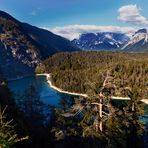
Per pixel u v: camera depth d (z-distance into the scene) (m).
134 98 39.31
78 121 37.03
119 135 27.67
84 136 27.86
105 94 27.17
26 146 34.62
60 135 36.62
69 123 36.66
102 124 27.36
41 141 40.88
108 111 28.42
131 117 34.56
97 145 26.59
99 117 27.27
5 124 14.94
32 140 38.09
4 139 13.78
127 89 27.89
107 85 27.00
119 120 28.91
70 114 29.58
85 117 27.75
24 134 35.31
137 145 38.12
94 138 26.80
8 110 37.34
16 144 31.02
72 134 35.66
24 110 52.47
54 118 44.25
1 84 48.62
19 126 35.62
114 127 27.36
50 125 45.38
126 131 34.66
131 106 39.03
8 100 42.84
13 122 34.59
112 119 27.20
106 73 27.50
